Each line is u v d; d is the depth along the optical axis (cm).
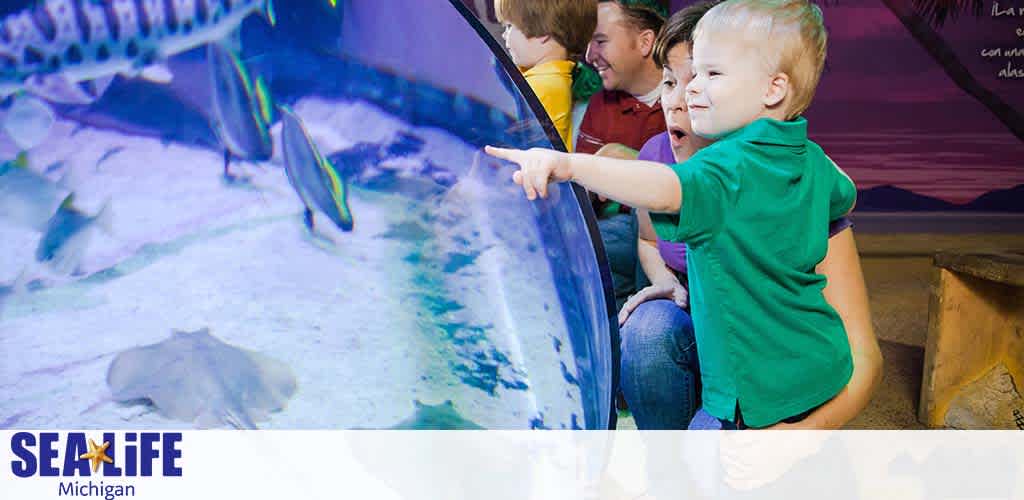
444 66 100
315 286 100
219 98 96
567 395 105
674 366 133
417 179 101
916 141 404
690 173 105
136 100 95
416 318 102
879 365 132
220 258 98
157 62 94
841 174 131
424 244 101
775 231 113
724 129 120
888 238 386
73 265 96
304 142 98
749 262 113
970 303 182
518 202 103
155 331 98
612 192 99
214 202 98
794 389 119
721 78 117
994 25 394
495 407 103
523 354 104
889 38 397
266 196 98
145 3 93
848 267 133
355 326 100
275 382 99
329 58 97
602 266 107
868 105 403
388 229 100
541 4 156
